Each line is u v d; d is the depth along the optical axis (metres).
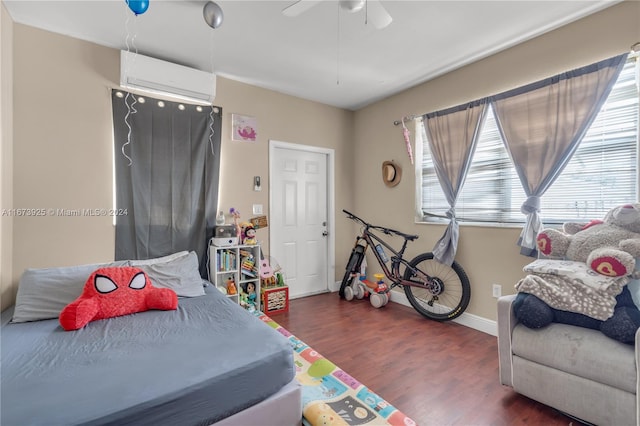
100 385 1.13
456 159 2.83
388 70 2.89
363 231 3.83
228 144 3.09
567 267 1.72
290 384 1.45
